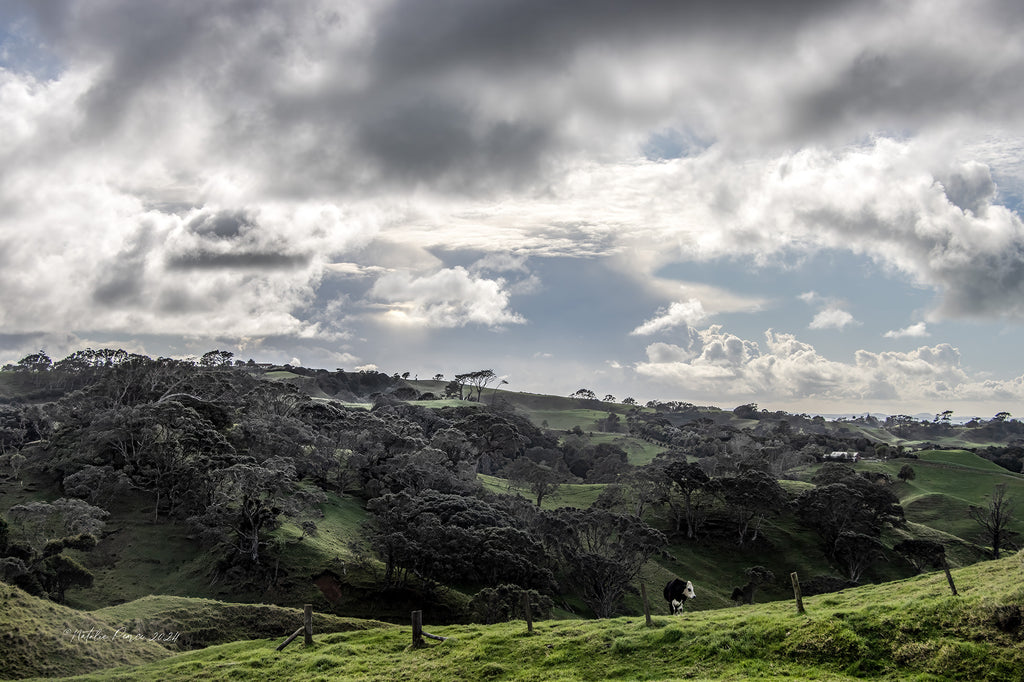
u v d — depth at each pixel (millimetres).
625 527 94875
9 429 140625
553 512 101312
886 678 22688
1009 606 23438
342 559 84438
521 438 163125
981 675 21594
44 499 98000
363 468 124500
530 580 80688
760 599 103562
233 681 32156
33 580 65188
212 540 83625
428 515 86875
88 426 119938
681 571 109500
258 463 102312
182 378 164625
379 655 33438
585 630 32344
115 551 83250
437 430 161125
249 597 75438
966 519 140375
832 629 25656
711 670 25344
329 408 147875
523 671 28328
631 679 25875
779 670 24281
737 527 126438
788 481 157500
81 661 40312
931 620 24672
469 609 75375
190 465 100875
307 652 35156
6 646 38812
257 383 175750
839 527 118938
